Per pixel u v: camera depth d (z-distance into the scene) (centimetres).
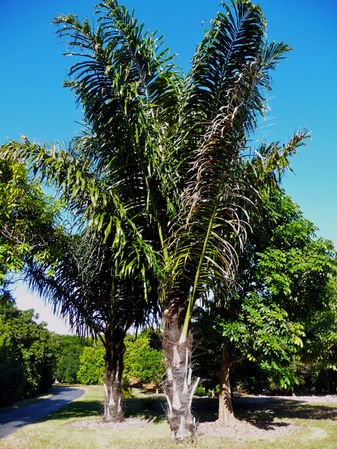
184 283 768
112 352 1157
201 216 711
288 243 1082
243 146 663
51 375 3112
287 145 802
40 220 1002
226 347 1098
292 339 964
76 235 979
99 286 1048
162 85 770
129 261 782
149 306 1062
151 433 940
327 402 1752
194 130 740
